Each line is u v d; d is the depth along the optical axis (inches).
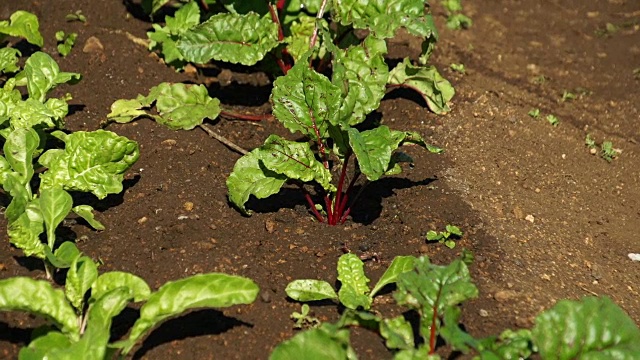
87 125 119.9
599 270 111.7
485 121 125.3
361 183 115.9
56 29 129.6
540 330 98.3
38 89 115.1
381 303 105.7
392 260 109.1
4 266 106.6
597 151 125.8
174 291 99.5
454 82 130.6
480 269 109.1
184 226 110.3
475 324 104.7
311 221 112.0
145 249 108.4
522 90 133.1
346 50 117.3
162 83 121.6
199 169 116.2
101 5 132.7
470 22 143.8
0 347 101.7
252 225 111.1
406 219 112.7
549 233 114.1
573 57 140.5
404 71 123.8
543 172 121.0
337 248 109.9
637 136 129.0
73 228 109.9
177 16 125.6
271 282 106.6
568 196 119.1
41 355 98.9
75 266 101.0
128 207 111.9
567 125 128.7
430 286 99.8
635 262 113.7
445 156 120.0
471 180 117.7
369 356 102.0
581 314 98.7
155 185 114.1
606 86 135.9
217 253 108.3
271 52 121.6
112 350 99.1
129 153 110.1
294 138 120.9
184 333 102.7
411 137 109.5
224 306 100.6
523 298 107.0
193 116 120.2
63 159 109.3
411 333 101.0
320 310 105.0
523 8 149.5
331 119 109.0
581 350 98.3
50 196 105.7
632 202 120.3
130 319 103.5
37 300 99.7
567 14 149.0
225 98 125.1
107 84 124.2
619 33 145.5
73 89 123.3
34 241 104.2
